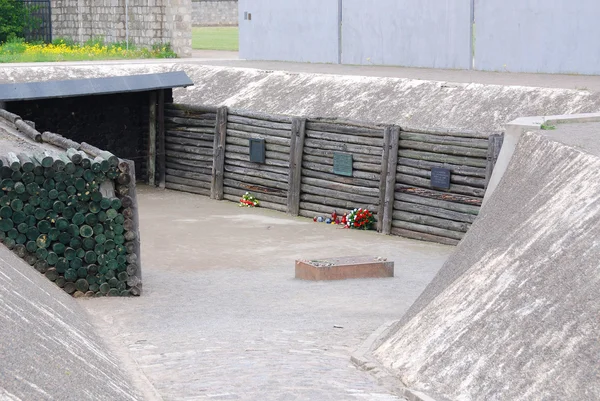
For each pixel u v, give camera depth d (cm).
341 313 1448
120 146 3030
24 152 1828
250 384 984
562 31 3070
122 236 1597
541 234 1059
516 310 936
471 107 2588
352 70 3381
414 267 1903
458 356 945
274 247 2130
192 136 2877
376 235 2302
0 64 3588
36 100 2864
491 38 3272
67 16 5009
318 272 1741
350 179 2403
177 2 4284
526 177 1366
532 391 812
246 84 3238
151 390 979
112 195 1598
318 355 1137
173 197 2836
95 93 2739
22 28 5016
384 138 2300
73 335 1077
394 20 3575
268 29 4038
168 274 1823
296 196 2538
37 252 1562
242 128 2711
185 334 1294
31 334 926
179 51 4322
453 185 2177
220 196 2789
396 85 2847
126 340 1261
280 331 1305
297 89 3056
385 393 938
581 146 1351
